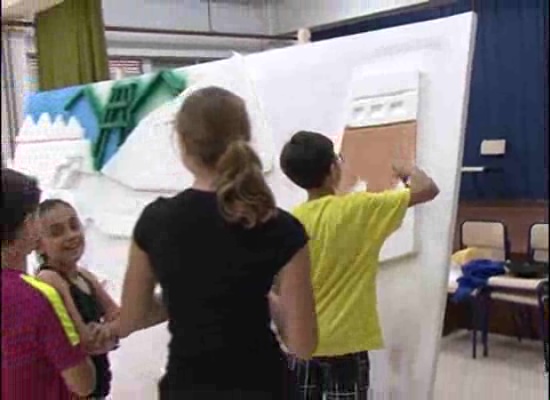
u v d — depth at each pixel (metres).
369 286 2.13
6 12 4.70
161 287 1.41
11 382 1.46
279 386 1.43
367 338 2.12
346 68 2.64
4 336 1.45
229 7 7.09
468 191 5.39
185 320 1.37
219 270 1.35
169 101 3.27
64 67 4.91
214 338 1.36
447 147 2.32
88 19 4.82
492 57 5.32
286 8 6.98
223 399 1.36
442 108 2.35
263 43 7.23
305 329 1.45
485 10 5.32
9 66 5.02
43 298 1.50
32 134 4.11
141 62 6.63
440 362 4.42
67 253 2.04
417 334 2.37
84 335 1.68
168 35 6.72
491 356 4.48
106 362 2.04
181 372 1.38
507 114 5.22
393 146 2.44
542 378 3.95
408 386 2.38
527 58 5.07
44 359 1.49
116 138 3.55
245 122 1.42
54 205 2.08
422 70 2.41
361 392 2.13
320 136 2.12
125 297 1.48
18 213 1.57
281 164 2.21
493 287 4.45
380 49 2.54
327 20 6.55
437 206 2.33
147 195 3.37
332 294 2.08
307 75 2.76
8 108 4.92
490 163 5.28
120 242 3.49
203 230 1.35
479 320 4.62
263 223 1.37
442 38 2.38
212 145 1.36
